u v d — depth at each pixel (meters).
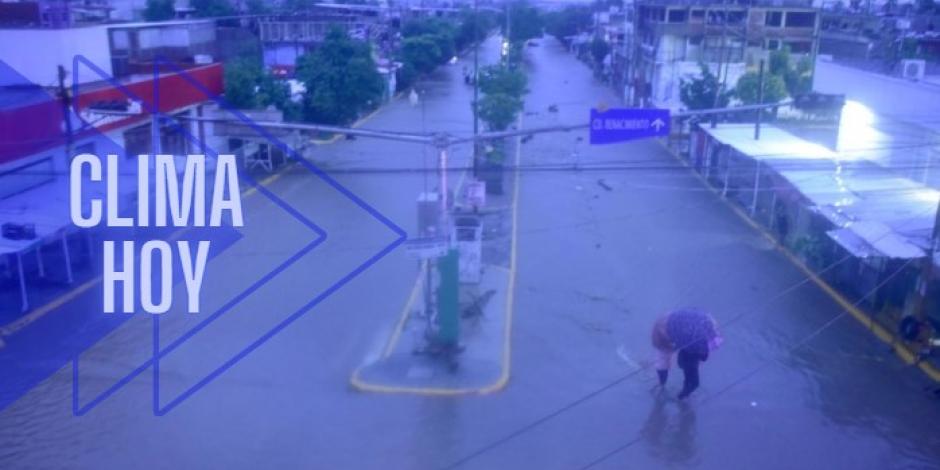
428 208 13.12
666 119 10.17
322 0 69.12
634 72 43.81
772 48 36.62
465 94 44.88
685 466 10.50
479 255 16.45
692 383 12.05
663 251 19.39
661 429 11.36
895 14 43.34
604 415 11.69
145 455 10.53
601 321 15.11
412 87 45.44
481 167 22.84
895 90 24.28
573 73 60.28
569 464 10.44
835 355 13.88
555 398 12.16
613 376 12.91
